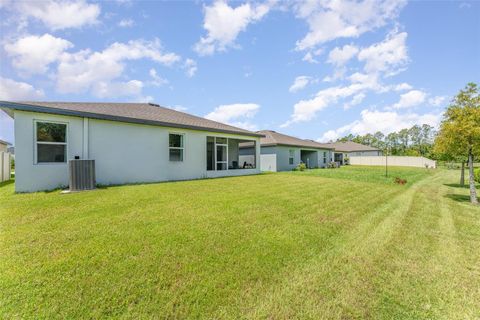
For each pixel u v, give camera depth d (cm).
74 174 752
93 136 882
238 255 322
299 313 217
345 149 4266
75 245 333
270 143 2134
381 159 3678
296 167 2383
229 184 998
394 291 255
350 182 1172
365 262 319
